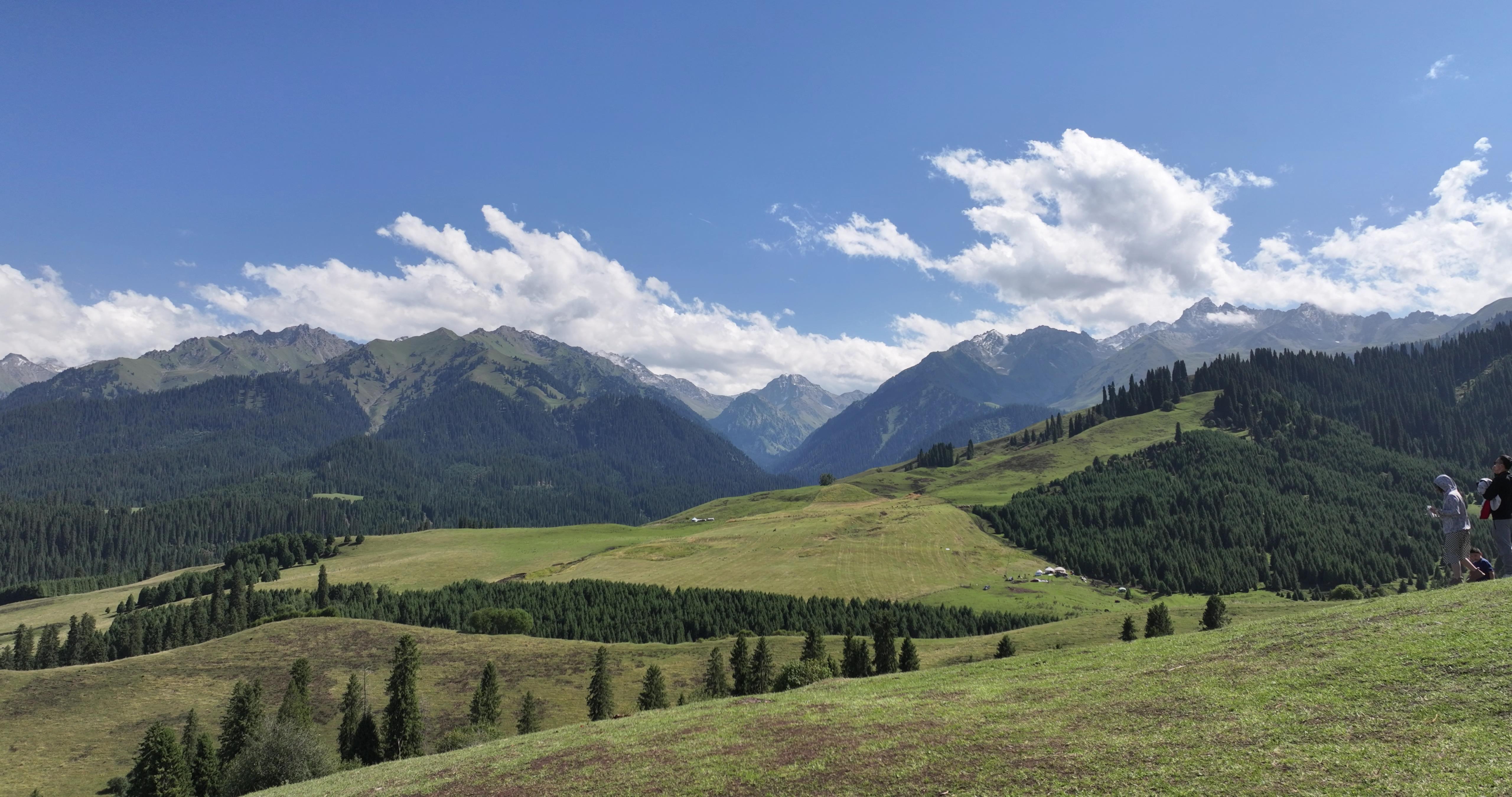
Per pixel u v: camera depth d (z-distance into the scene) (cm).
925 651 11350
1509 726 1978
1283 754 2128
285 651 12119
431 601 18688
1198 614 13288
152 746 7438
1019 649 11012
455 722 9831
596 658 9575
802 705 3841
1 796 8062
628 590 19300
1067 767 2331
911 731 2992
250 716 8144
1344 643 2908
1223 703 2614
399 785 3616
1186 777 2114
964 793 2266
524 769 3403
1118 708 2817
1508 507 3111
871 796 2358
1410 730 2097
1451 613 2866
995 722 2941
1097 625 11912
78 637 15612
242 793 7331
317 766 7612
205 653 12006
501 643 12612
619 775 2981
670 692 10600
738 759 2931
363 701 9331
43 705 9944
